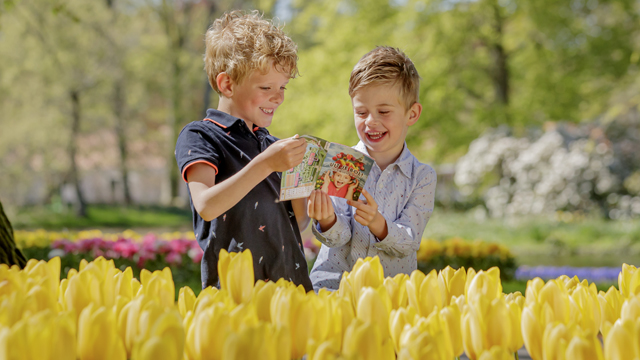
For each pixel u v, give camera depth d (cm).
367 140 227
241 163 189
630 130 1758
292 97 1677
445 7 1595
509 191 1809
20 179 2267
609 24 1705
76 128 2342
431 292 125
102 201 3070
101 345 97
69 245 723
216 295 122
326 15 1722
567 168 1700
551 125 1833
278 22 224
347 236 210
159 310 103
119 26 2383
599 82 1764
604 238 1420
